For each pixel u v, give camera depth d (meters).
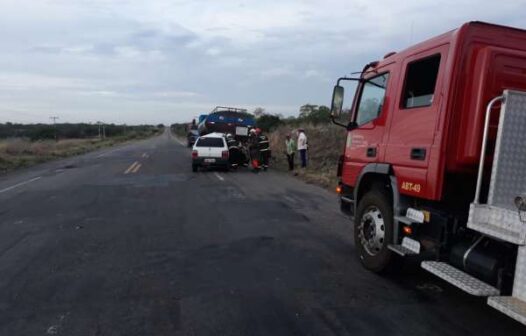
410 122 5.08
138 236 7.75
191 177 17.52
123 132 112.94
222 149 19.64
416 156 4.88
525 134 3.88
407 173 5.04
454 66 4.45
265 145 20.31
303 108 45.16
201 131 30.53
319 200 11.97
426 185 4.68
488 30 4.51
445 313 4.56
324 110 41.03
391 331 4.14
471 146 4.32
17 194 12.99
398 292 5.14
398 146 5.27
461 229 4.49
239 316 4.44
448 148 4.49
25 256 6.56
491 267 3.94
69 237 7.69
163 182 15.73
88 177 17.38
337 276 5.70
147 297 4.94
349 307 4.69
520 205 3.46
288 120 44.62
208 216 9.57
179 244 7.23
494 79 4.30
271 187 14.59
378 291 5.17
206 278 5.57
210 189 13.95
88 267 6.02
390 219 5.45
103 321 4.33
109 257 6.49
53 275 5.70
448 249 4.58
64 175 18.33
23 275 5.70
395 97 5.45
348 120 6.85
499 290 3.83
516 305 3.48
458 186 4.63
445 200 4.68
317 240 7.54
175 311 4.56
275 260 6.36
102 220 9.12
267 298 4.92
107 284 5.36
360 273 5.82
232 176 18.05
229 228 8.40
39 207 10.71
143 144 54.59
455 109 4.46
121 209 10.38
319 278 5.61
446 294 5.09
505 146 3.85
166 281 5.46
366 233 6.03
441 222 4.59
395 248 5.16
